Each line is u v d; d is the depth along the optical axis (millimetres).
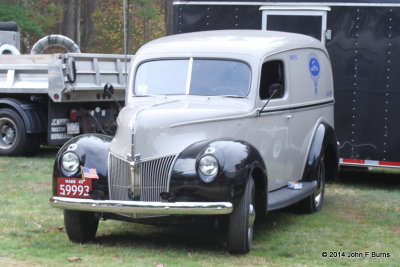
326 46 12469
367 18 12234
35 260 7086
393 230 9000
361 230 8969
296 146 9492
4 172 12883
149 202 7098
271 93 8352
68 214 7723
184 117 7637
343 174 14336
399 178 13906
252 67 8430
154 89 8633
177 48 8773
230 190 7121
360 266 7250
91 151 7625
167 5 35094
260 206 7863
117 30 37375
